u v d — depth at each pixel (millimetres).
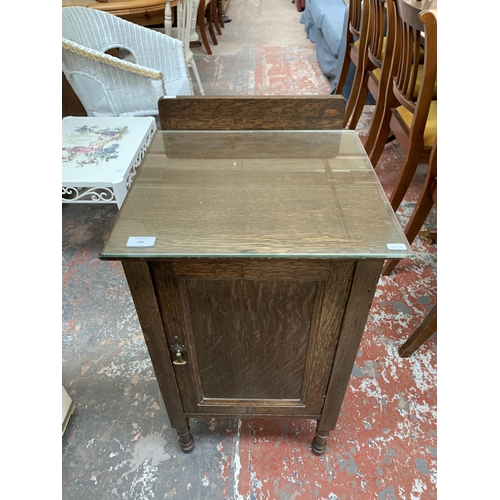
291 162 813
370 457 979
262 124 921
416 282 1454
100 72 1692
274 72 3213
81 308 1372
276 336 722
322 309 663
